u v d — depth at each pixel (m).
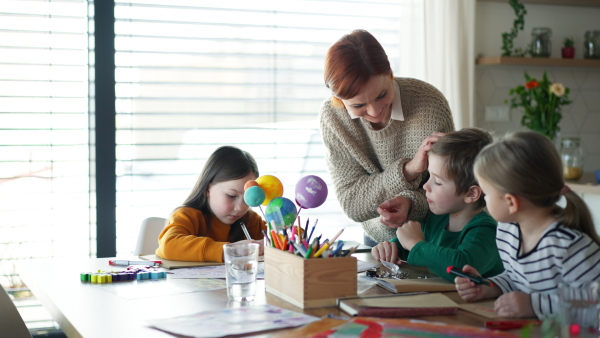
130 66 3.13
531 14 3.84
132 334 1.09
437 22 3.41
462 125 3.46
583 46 3.93
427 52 3.38
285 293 1.33
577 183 3.27
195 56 3.24
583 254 1.20
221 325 1.11
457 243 1.69
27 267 1.75
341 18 3.45
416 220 1.88
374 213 2.01
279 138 3.39
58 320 1.29
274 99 3.37
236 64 3.30
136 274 1.56
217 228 2.05
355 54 1.73
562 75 3.94
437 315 1.19
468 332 1.04
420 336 1.02
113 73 2.90
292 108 3.40
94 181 2.92
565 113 3.95
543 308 1.16
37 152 2.95
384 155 2.04
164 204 3.21
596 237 1.27
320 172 3.46
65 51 2.96
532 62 3.64
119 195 3.13
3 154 2.89
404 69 3.39
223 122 3.29
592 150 3.99
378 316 1.17
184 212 1.98
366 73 1.72
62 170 2.98
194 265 1.73
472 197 1.63
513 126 3.82
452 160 1.61
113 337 1.07
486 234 1.58
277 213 1.44
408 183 1.89
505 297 1.20
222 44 3.28
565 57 3.80
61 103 2.97
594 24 3.95
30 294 2.91
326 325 1.10
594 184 3.20
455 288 1.40
